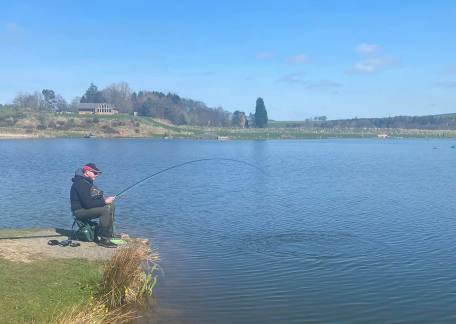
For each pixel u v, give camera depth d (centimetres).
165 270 1184
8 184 2928
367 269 1222
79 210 1230
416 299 1021
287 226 1756
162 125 15000
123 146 9019
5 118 12938
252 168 4628
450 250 1412
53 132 12538
